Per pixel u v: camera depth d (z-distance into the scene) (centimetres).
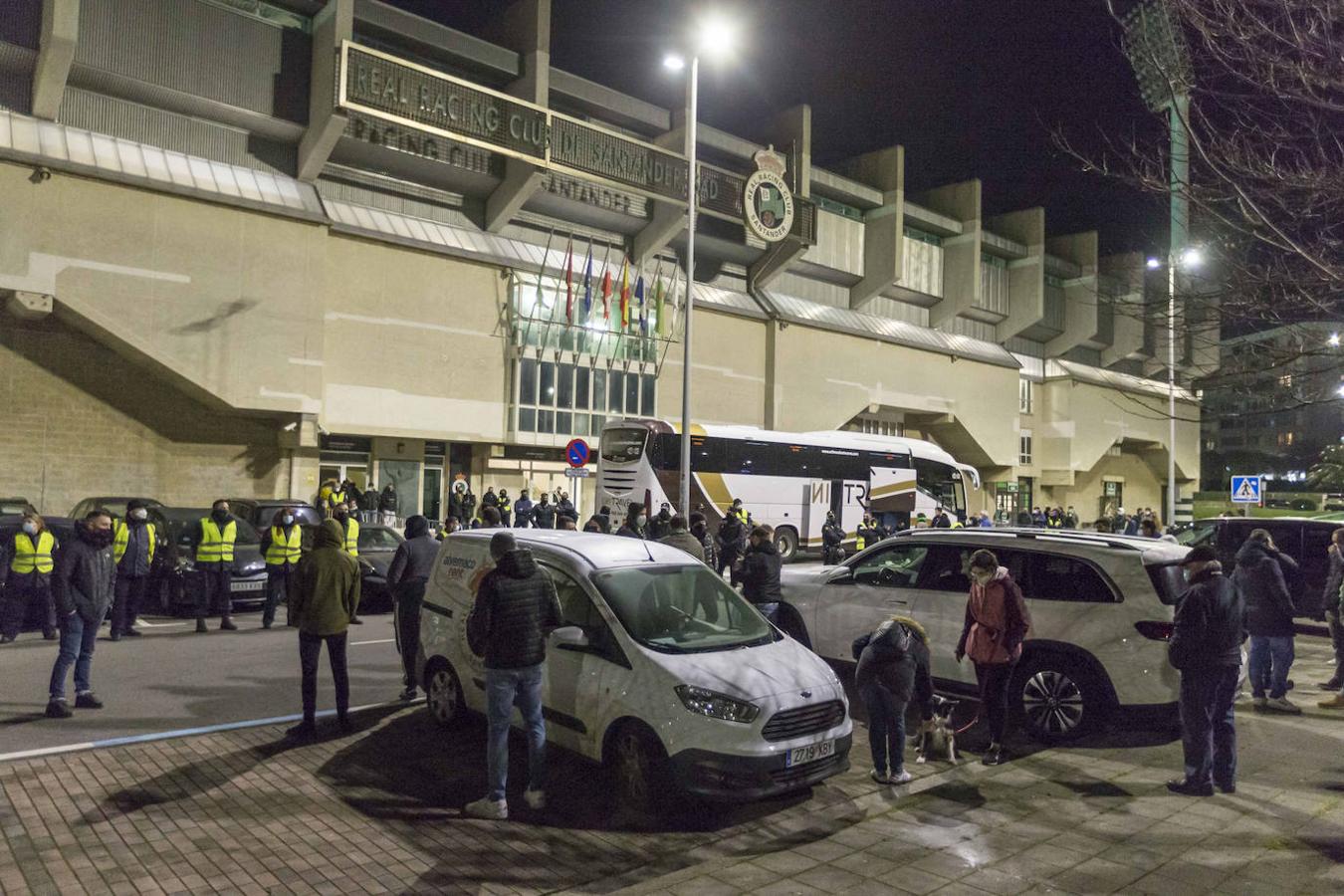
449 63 2573
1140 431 5497
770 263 3400
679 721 534
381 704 808
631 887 443
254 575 1320
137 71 2027
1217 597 600
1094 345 5344
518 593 546
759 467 2345
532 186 2600
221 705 792
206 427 2177
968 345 4447
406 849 486
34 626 1201
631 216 2975
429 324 2498
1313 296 570
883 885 450
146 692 835
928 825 539
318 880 443
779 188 3250
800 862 479
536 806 549
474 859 474
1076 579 746
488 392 2616
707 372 3222
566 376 2794
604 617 598
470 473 2703
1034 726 738
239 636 1159
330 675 929
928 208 4406
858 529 2114
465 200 2688
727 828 529
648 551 677
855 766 663
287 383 2167
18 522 1282
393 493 2314
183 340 2017
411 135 2442
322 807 546
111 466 2045
